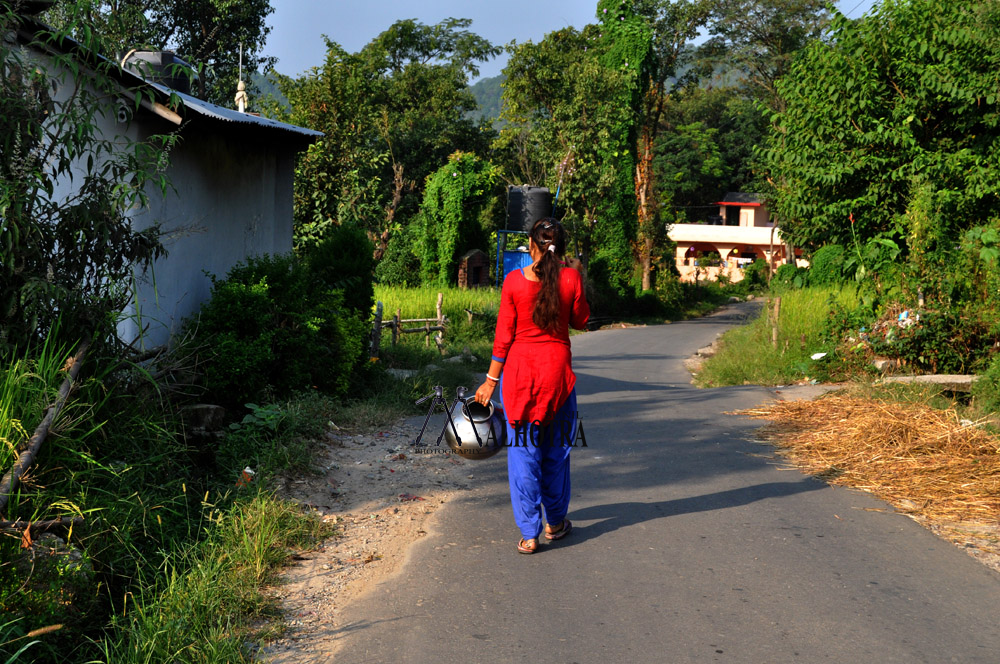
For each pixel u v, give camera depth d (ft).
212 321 24.99
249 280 27.25
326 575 14.15
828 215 57.47
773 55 178.81
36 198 16.46
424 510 17.76
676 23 167.32
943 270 40.47
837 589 13.38
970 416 24.99
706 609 12.66
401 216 158.61
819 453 22.38
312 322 27.81
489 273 134.82
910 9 53.36
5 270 15.97
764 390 35.73
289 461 19.85
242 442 20.45
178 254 26.21
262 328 25.43
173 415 19.36
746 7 173.88
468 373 40.78
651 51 141.59
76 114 17.17
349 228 36.04
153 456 16.99
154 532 15.03
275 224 36.55
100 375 16.84
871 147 55.11
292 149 36.96
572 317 14.80
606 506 18.11
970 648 11.31
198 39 97.91
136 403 18.20
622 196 139.44
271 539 15.03
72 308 16.97
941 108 54.19
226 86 85.05
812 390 34.17
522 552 15.16
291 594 13.34
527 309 14.65
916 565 14.40
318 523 16.40
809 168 56.39
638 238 162.50
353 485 19.58
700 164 258.16
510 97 151.02
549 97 147.95
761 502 18.25
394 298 77.66
